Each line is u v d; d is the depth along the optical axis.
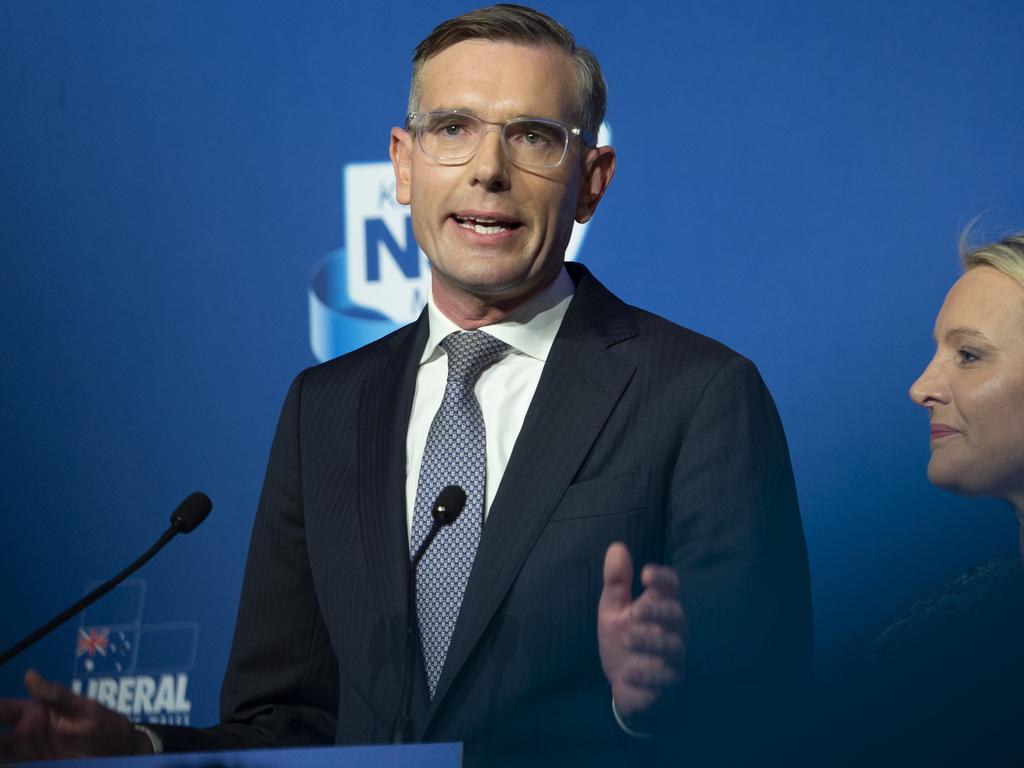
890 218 7.12
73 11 8.52
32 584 8.11
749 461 4.38
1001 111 7.01
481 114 4.62
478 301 4.73
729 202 7.40
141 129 8.36
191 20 8.34
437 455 4.55
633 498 4.34
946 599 4.18
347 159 8.01
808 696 3.97
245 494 7.96
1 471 8.23
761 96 7.41
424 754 3.18
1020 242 4.84
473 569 4.28
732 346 7.29
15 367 8.33
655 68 7.58
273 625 4.83
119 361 8.22
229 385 8.05
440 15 8.01
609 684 4.17
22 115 8.51
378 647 4.36
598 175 5.06
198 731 4.37
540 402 4.55
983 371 4.73
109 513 8.11
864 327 7.08
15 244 8.43
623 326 4.77
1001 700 3.72
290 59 8.16
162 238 8.24
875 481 6.90
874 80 7.22
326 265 7.96
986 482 4.78
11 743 3.88
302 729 4.69
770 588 4.22
